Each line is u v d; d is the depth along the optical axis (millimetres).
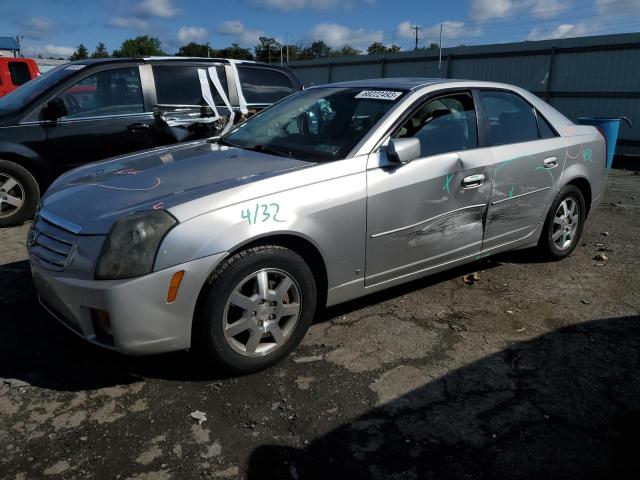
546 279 4375
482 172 3717
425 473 2246
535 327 3543
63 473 2223
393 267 3412
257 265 2779
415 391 2812
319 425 2537
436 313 3727
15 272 4336
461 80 3939
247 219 2717
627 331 3494
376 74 19531
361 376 2947
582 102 13656
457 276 4410
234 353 2818
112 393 2773
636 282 4336
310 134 3588
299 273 2945
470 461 2316
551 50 14039
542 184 4215
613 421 2590
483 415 2623
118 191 2924
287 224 2832
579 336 3424
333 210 3016
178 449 2371
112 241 2521
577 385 2881
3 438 2424
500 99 4074
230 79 6586
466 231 3742
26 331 3385
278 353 2986
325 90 4094
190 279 2582
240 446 2393
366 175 3158
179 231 2570
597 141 4738
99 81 5879
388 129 3340
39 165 5652
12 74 13656
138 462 2291
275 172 2998
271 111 4180
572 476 2238
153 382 2873
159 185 2938
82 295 2559
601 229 5938
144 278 2502
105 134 5879
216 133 6320
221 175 3020
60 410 2629
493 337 3400
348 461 2309
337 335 3402
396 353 3191
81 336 2701
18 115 5555
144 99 6062
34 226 3047
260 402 2709
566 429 2529
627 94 12727
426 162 3414
